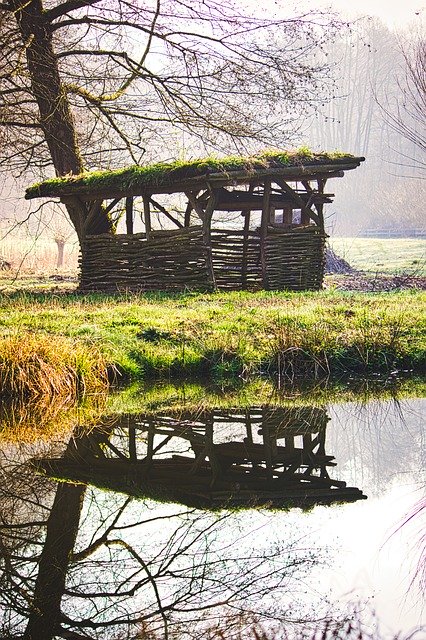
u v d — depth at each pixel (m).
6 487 9.18
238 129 25.97
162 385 14.17
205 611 6.11
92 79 27.17
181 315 17.22
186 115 26.16
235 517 8.05
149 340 15.52
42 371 13.20
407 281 27.34
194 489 9.09
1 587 6.79
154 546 7.46
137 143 28.92
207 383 14.31
